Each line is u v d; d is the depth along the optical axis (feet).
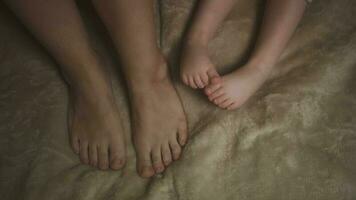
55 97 3.24
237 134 3.03
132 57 2.92
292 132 2.99
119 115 3.12
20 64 3.38
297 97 3.10
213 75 2.99
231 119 3.07
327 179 2.84
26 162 3.05
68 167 3.05
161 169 3.01
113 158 3.03
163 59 3.11
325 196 2.80
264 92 3.16
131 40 2.87
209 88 2.97
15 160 3.05
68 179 2.99
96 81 3.02
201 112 3.16
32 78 3.32
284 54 3.28
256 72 3.05
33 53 3.41
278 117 3.04
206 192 2.88
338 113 3.04
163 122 3.06
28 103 3.22
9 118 3.19
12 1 2.80
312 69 3.19
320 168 2.87
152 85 3.05
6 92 3.28
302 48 3.28
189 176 2.93
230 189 2.88
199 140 3.02
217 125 3.05
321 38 3.30
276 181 2.86
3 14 3.56
